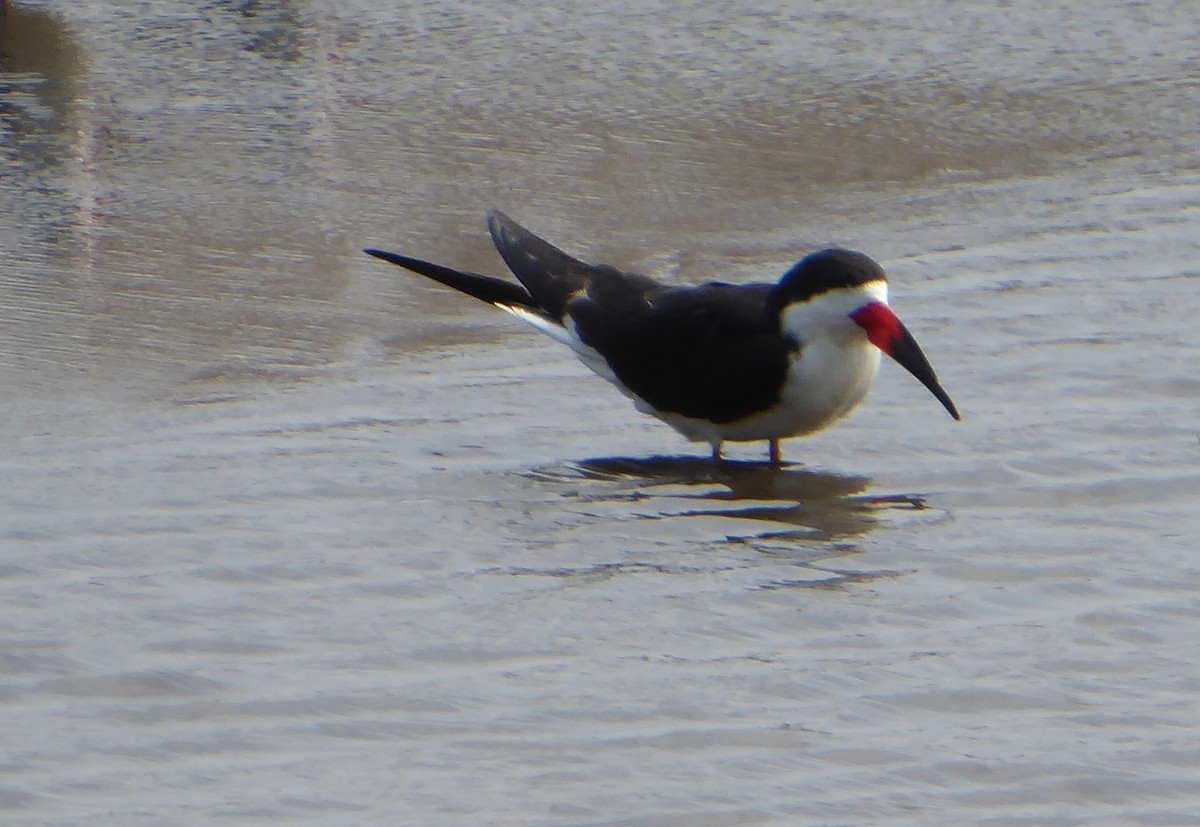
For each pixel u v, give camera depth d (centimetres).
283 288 1538
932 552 1006
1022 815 719
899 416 1230
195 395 1278
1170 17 2444
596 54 2261
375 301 1512
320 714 802
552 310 1256
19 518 1028
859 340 1130
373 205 1762
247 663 852
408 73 2180
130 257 1600
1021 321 1406
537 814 715
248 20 2359
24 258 1588
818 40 2336
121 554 982
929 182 1859
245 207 1745
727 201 1803
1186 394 1248
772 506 1088
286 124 1995
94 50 2225
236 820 707
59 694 816
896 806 725
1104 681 838
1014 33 2373
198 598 927
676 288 1225
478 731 787
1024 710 809
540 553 1004
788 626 905
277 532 1020
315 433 1198
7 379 1300
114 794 727
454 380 1324
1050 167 1902
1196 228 1662
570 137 1980
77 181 1802
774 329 1137
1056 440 1173
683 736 782
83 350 1369
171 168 1844
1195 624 905
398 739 779
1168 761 761
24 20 2331
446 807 720
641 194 1817
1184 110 2075
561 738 780
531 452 1176
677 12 2436
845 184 1858
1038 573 972
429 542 1016
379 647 873
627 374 1195
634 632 897
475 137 1973
